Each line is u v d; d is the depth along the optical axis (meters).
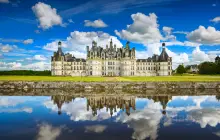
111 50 170.25
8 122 33.94
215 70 180.12
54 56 170.50
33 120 35.12
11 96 65.75
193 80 100.44
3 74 170.50
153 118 36.19
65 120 35.03
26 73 173.25
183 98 60.56
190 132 28.77
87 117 37.00
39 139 26.31
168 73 173.25
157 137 26.98
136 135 27.70
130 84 89.62
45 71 180.75
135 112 41.00
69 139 26.33
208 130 29.58
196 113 40.06
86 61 165.12
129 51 167.62
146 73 173.88
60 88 89.81
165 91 81.25
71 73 169.25
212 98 60.94
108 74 166.88
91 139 26.31
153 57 180.00
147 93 73.75
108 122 33.78
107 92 77.06
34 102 53.25
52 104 50.12
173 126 31.50
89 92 76.94
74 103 51.38
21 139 26.39
